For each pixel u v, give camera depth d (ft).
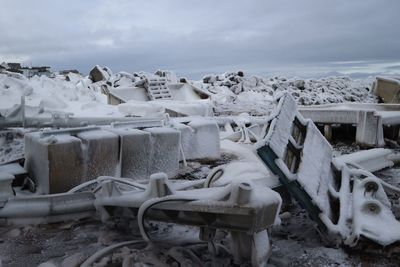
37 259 10.17
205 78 67.10
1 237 11.55
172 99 44.29
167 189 10.15
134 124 18.37
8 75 42.42
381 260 10.11
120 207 11.76
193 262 9.66
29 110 24.80
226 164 19.66
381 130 25.54
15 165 15.56
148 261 9.43
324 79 73.82
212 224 9.29
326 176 13.06
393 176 19.21
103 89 44.50
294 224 12.80
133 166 16.30
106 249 9.87
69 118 22.41
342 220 11.41
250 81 66.44
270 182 11.36
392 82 46.44
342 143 28.09
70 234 11.84
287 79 73.61
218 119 28.99
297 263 9.98
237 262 9.60
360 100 56.03
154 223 12.63
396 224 10.93
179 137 18.31
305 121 13.89
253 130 27.99
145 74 64.23
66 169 14.02
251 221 8.48
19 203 12.32
